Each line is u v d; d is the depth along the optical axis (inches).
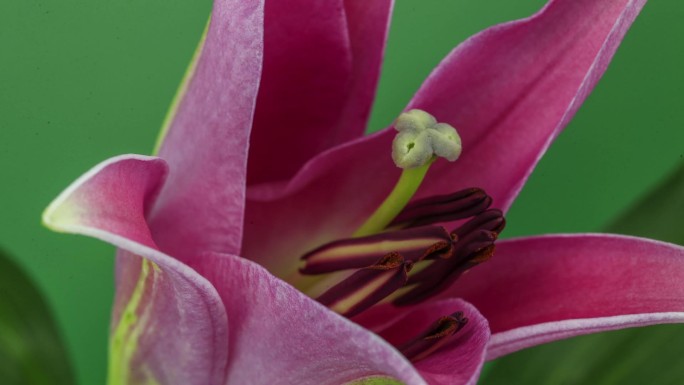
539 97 14.5
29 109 18.7
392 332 14.5
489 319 14.5
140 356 14.1
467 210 14.4
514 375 15.9
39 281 18.7
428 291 14.3
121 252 14.3
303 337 13.2
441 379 13.3
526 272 14.6
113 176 13.0
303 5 14.3
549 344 15.9
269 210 14.8
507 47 14.4
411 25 19.1
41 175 18.7
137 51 18.8
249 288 13.4
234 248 13.8
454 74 14.4
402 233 14.1
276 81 14.6
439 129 14.1
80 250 18.7
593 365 15.8
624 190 19.4
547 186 19.3
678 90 19.4
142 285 14.0
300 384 13.5
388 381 13.1
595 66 13.8
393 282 13.9
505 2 19.2
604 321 13.6
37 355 15.7
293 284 14.8
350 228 14.9
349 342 12.8
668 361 15.8
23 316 15.7
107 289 18.8
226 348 13.7
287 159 14.9
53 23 18.7
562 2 14.4
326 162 14.5
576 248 14.6
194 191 13.9
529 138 14.6
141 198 13.5
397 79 19.1
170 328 13.8
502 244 14.7
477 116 14.6
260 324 13.5
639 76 19.4
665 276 14.2
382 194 14.8
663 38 19.3
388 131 14.4
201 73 13.9
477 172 14.7
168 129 14.3
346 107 14.8
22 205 18.6
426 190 14.8
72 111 18.7
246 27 13.3
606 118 19.3
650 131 19.4
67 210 12.6
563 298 14.4
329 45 14.5
